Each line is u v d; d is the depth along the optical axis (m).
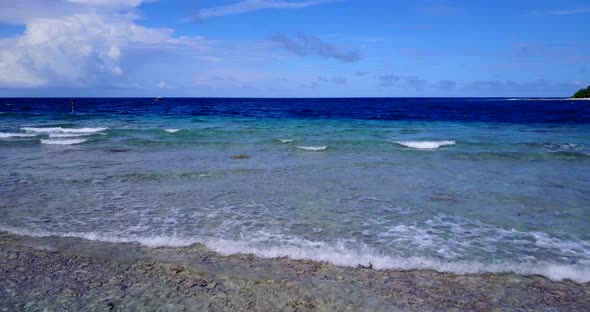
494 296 4.70
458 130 26.22
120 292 4.65
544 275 5.29
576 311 4.40
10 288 4.71
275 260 5.63
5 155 14.90
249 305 4.41
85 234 6.56
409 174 11.80
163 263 5.46
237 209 8.09
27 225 6.99
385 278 5.13
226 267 5.37
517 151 16.58
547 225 7.28
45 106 69.50
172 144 18.19
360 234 6.73
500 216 7.79
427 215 7.82
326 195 9.27
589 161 14.32
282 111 52.91
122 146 17.50
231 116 40.84
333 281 5.01
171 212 7.85
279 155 15.30
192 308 4.32
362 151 16.48
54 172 11.70
